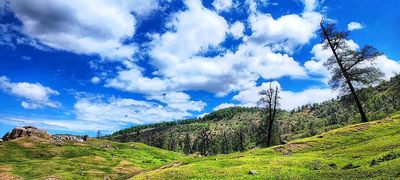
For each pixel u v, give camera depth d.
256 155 50.69
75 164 81.25
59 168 75.81
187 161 53.16
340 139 52.56
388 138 42.66
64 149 101.94
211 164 42.25
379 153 34.56
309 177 29.91
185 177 36.53
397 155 29.89
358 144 44.91
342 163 34.47
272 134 92.31
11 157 89.75
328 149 48.12
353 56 66.94
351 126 60.50
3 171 70.81
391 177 23.69
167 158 119.25
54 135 129.12
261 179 31.77
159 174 39.12
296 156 44.12
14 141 103.62
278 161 40.38
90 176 69.38
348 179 26.39
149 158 110.75
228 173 36.19
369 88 68.56
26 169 73.38
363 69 66.19
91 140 136.25
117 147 127.81
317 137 57.19
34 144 103.69
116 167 84.31
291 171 34.09
